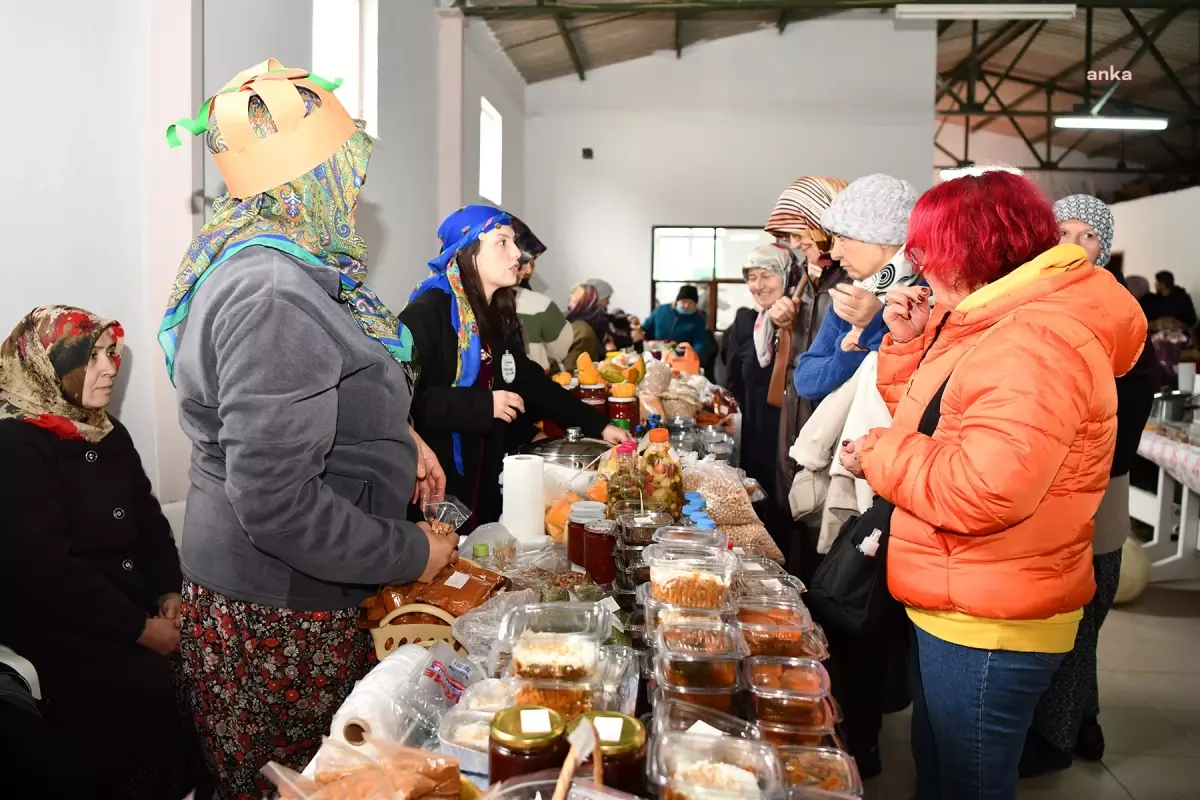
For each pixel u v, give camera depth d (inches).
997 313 47.3
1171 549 165.0
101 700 69.2
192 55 93.8
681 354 192.9
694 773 31.3
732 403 153.6
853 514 79.1
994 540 47.8
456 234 88.7
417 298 88.1
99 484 75.8
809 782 34.0
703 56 366.3
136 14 90.4
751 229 373.1
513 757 31.4
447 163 233.3
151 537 81.5
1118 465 89.0
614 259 378.3
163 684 71.5
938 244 51.0
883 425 74.0
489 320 89.0
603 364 133.6
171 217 93.7
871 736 90.0
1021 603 47.6
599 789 29.2
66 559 69.6
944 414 48.2
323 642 47.9
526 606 42.6
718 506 71.5
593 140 374.9
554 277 380.8
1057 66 453.7
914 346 60.4
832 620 64.1
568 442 90.4
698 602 44.9
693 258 376.8
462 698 39.8
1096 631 95.0
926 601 50.3
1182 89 414.0
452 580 52.5
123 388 91.7
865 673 88.8
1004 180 50.4
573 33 312.0
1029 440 43.1
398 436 51.1
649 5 263.9
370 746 34.4
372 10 178.2
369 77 179.9
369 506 49.5
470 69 261.3
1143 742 104.3
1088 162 590.6
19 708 60.1
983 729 50.3
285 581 46.4
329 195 48.3
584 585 53.3
